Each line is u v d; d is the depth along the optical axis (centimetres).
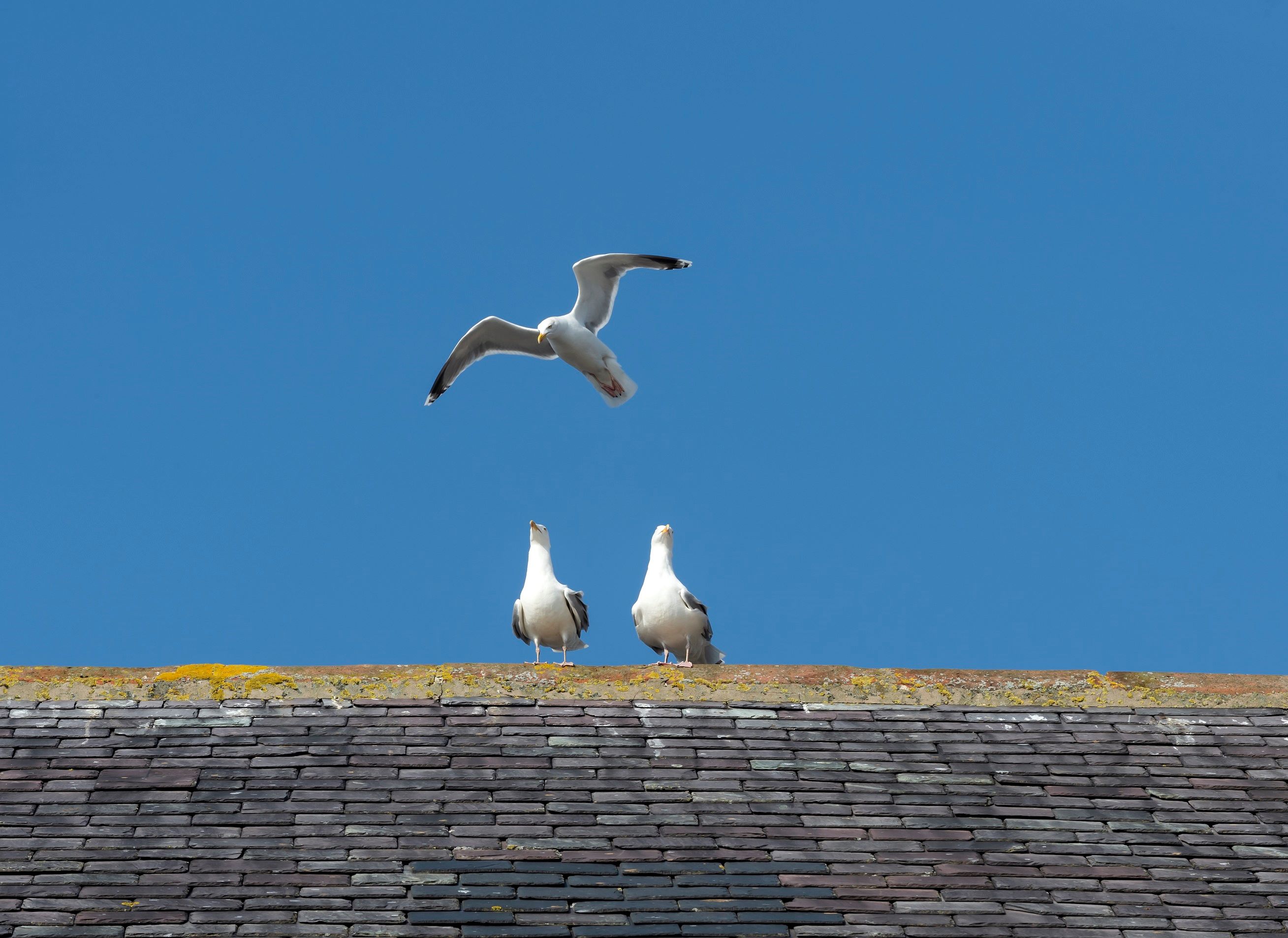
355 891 901
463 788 988
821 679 1110
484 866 923
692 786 1002
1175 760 1062
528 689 1083
